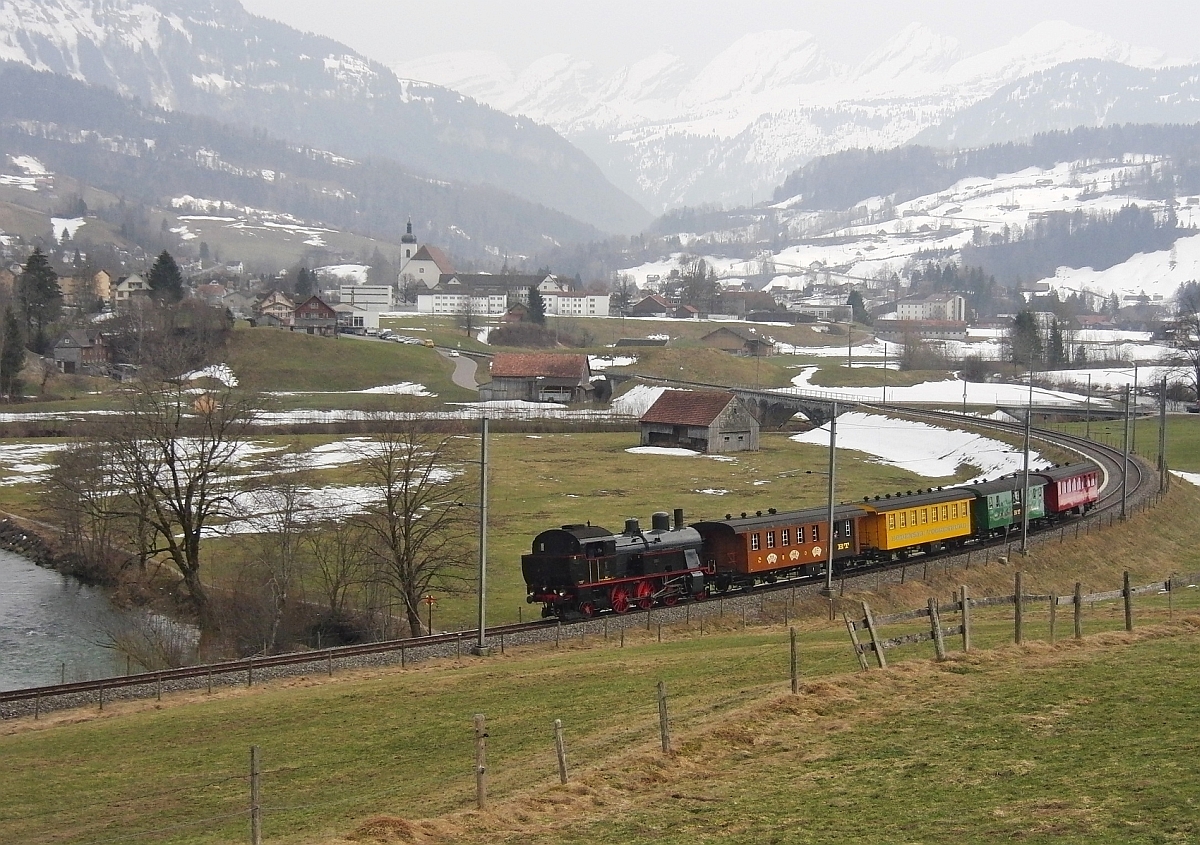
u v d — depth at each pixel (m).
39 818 35.44
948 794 27.81
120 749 42.53
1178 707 32.53
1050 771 28.55
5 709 48.78
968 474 142.88
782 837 26.19
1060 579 81.62
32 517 108.12
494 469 138.25
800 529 73.81
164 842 32.19
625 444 171.50
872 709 35.50
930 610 40.81
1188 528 104.62
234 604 73.06
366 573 73.81
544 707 43.50
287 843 29.97
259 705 47.53
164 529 75.94
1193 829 23.70
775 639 56.19
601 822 28.42
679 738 34.28
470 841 27.88
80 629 75.94
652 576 67.00
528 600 65.00
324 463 133.00
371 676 53.16
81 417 161.00
